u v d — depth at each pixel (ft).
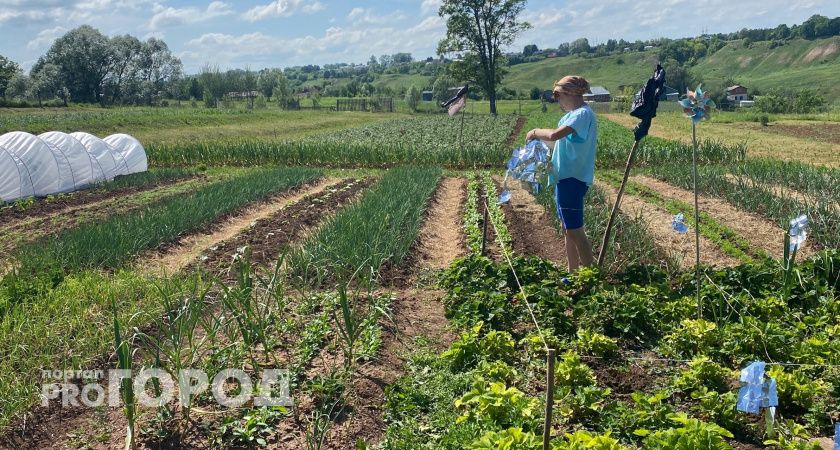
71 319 23.53
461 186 64.39
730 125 147.13
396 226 36.01
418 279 30.55
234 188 53.67
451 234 41.42
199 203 46.34
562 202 27.43
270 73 353.92
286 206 50.70
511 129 147.02
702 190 53.83
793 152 89.92
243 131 156.25
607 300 23.50
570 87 26.84
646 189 55.83
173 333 19.20
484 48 249.14
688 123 156.76
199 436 17.13
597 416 17.02
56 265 30.91
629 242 32.68
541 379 19.65
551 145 28.25
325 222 38.88
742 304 23.95
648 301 23.86
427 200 51.31
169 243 38.34
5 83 296.92
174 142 128.67
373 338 22.44
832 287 25.13
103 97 322.34
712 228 39.83
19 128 124.88
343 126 197.98
